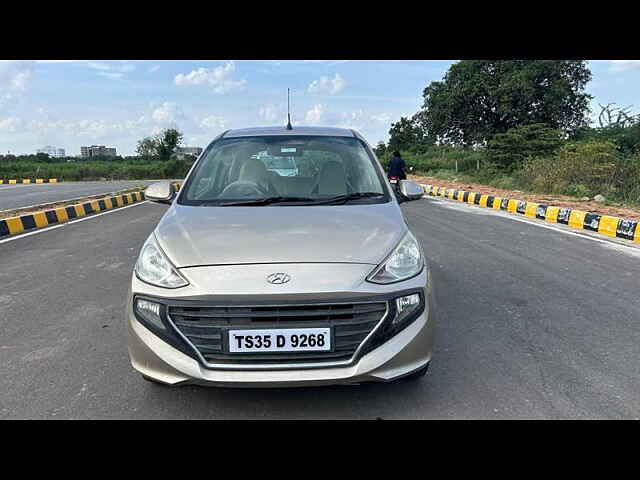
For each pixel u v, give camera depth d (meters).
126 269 6.03
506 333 3.82
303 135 4.06
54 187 24.58
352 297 2.40
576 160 15.91
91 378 3.10
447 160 40.25
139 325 2.51
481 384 2.98
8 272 5.90
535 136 27.03
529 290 4.97
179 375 2.40
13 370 3.22
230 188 3.48
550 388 2.92
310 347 2.38
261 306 2.37
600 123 28.08
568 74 40.75
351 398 2.82
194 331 2.41
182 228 2.87
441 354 3.43
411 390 2.91
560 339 3.70
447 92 42.31
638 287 5.07
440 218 10.60
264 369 2.37
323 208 3.17
